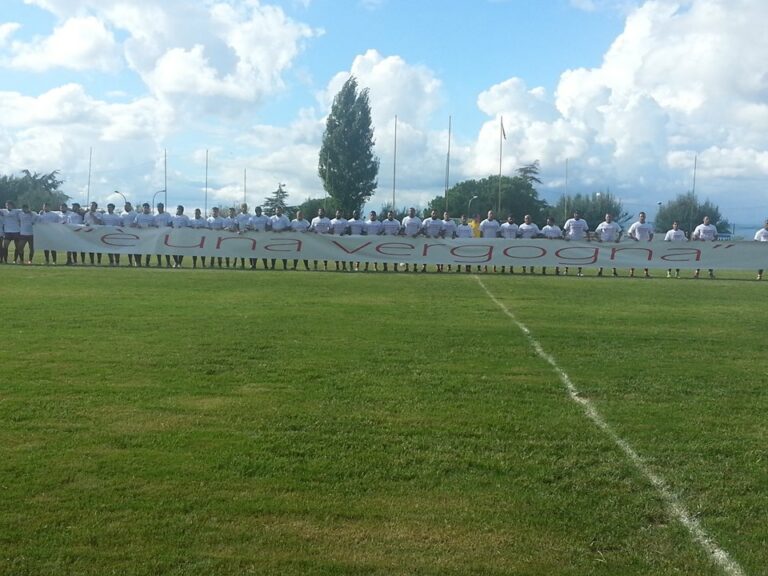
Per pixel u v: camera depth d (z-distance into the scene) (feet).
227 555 12.03
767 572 11.71
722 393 22.94
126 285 53.52
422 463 16.31
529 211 289.74
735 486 15.20
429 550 12.30
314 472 15.66
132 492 14.42
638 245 76.64
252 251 77.71
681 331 35.55
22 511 13.50
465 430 18.69
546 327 36.14
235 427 18.62
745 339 33.35
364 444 17.51
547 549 12.39
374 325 35.63
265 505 13.92
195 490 14.60
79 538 12.51
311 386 22.94
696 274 77.10
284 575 11.43
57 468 15.56
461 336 32.86
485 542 12.60
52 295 46.03
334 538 12.67
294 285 56.49
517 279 67.72
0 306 40.27
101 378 23.52
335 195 207.21
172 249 77.10
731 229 230.07
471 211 285.43
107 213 80.12
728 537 12.91
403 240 77.71
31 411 19.65
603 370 26.11
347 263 83.05
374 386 23.07
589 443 17.81
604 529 13.17
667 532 13.09
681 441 18.06
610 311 43.32
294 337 31.68
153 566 11.64
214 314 38.47
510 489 14.94
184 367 25.30
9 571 11.44
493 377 24.68
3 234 75.25
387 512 13.74
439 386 23.22
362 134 206.49
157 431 18.17
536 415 20.16
